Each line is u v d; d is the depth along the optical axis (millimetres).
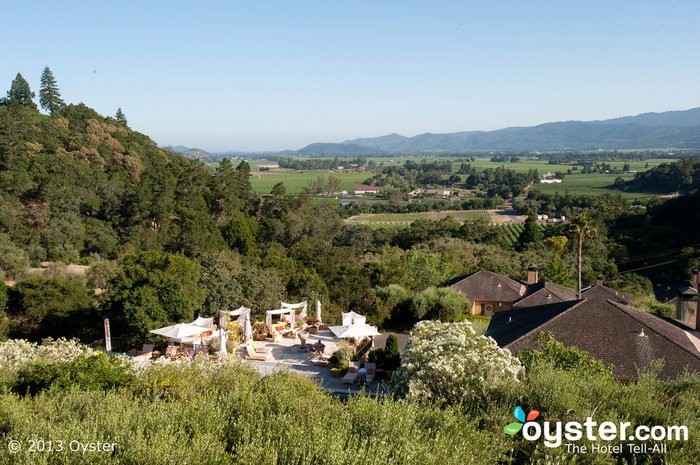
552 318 18219
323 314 32750
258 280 32781
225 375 11992
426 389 11695
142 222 68875
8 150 68375
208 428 8172
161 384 11445
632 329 16922
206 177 91062
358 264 52219
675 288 53344
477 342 12852
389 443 7609
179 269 30297
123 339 25219
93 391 10562
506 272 53125
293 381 11562
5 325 25922
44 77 108562
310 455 6898
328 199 194625
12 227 55000
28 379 12461
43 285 28656
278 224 79562
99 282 41594
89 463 6996
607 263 65250
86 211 67875
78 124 100625
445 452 7316
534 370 11219
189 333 21547
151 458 7098
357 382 19688
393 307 35469
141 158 100312
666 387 10578
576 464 7438
